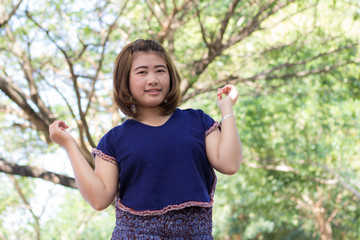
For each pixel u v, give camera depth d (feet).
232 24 30.58
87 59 30.30
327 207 54.95
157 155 6.88
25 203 38.37
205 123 7.31
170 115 7.36
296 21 34.14
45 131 27.14
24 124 30.27
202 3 30.50
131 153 6.93
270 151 45.37
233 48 32.99
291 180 47.73
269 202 53.42
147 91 7.13
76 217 46.62
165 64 7.30
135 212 6.80
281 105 38.52
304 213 59.52
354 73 31.91
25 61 25.61
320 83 33.30
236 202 54.39
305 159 45.01
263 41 32.78
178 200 6.78
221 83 31.48
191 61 30.17
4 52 27.71
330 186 52.31
